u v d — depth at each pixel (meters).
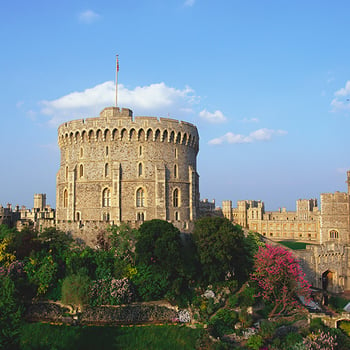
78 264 58.44
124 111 80.38
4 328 40.62
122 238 65.06
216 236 60.22
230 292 60.94
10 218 85.62
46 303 53.84
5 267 55.69
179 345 48.22
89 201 76.12
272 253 63.91
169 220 75.12
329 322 59.22
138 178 75.00
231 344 49.88
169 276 58.19
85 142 77.50
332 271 86.06
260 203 157.25
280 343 51.25
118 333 49.56
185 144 80.56
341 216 100.00
